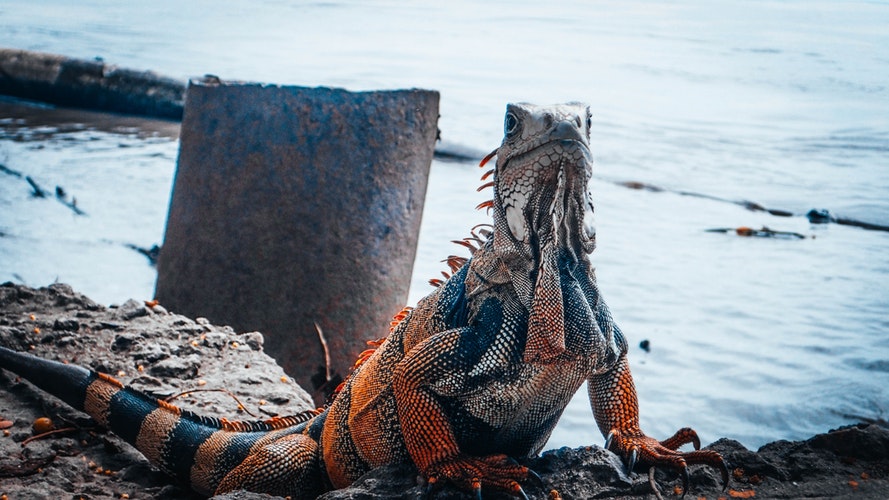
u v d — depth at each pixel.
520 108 7.08
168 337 12.85
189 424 9.66
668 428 15.38
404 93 16.23
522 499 6.83
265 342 16.12
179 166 16.92
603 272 22.75
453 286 7.92
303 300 16.02
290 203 15.98
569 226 7.28
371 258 16.17
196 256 16.45
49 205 27.31
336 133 15.88
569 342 7.27
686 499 7.09
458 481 7.09
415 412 7.38
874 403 15.56
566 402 7.82
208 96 16.30
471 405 7.52
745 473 7.55
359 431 8.34
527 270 7.31
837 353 17.44
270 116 15.98
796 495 7.21
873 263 22.84
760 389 16.52
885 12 50.16
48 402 10.88
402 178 16.33
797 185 28.78
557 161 6.90
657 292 20.94
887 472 7.58
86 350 12.25
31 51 49.12
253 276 16.11
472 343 7.36
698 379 17.02
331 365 16.17
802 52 41.56
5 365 10.62
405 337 8.16
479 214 27.55
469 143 35.31
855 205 27.42
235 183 16.12
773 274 21.78
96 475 9.78
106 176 30.91
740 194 29.03
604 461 7.35
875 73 37.84
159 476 9.86
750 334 18.64
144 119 45.09
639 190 29.75
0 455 9.78
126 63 49.06
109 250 23.45
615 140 34.75
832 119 35.25
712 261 23.28
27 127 41.16
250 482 8.95
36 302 13.49
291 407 11.46
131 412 9.89
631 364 17.80
